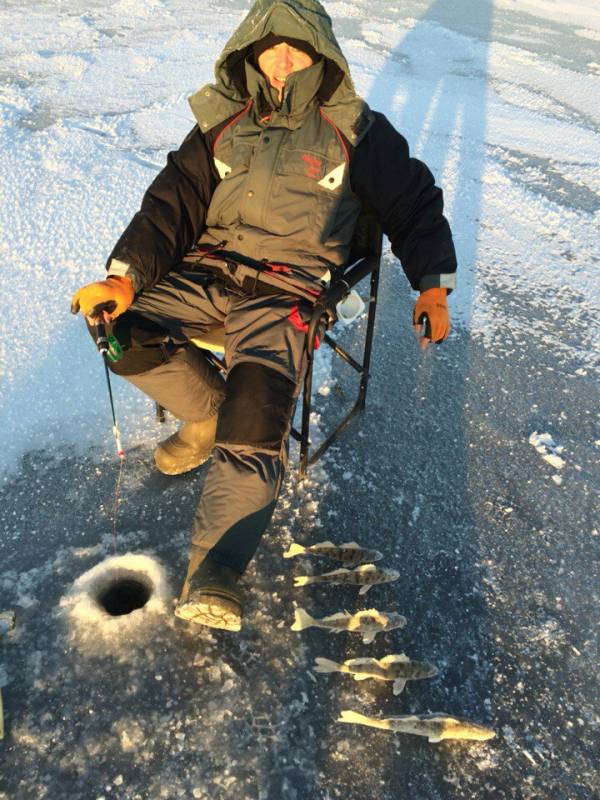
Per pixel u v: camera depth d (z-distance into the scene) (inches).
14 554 79.8
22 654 69.5
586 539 89.6
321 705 67.3
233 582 64.9
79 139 176.1
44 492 87.5
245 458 67.2
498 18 339.3
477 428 105.3
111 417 98.4
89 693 66.6
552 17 357.1
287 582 78.6
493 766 64.6
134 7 286.4
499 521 90.5
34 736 63.3
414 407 107.4
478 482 96.0
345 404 105.7
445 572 82.7
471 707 69.2
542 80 259.0
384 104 214.7
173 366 76.4
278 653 71.3
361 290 134.3
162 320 77.0
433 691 70.1
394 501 91.0
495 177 181.3
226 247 82.8
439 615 77.6
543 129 215.5
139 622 72.7
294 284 77.9
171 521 84.6
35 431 95.2
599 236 162.1
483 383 114.8
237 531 65.9
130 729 64.1
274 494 68.1
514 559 85.5
